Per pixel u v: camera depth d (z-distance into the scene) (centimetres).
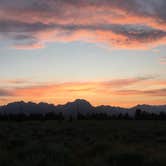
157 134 3312
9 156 1731
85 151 1920
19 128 4047
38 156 1636
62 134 3306
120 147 1925
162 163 1518
